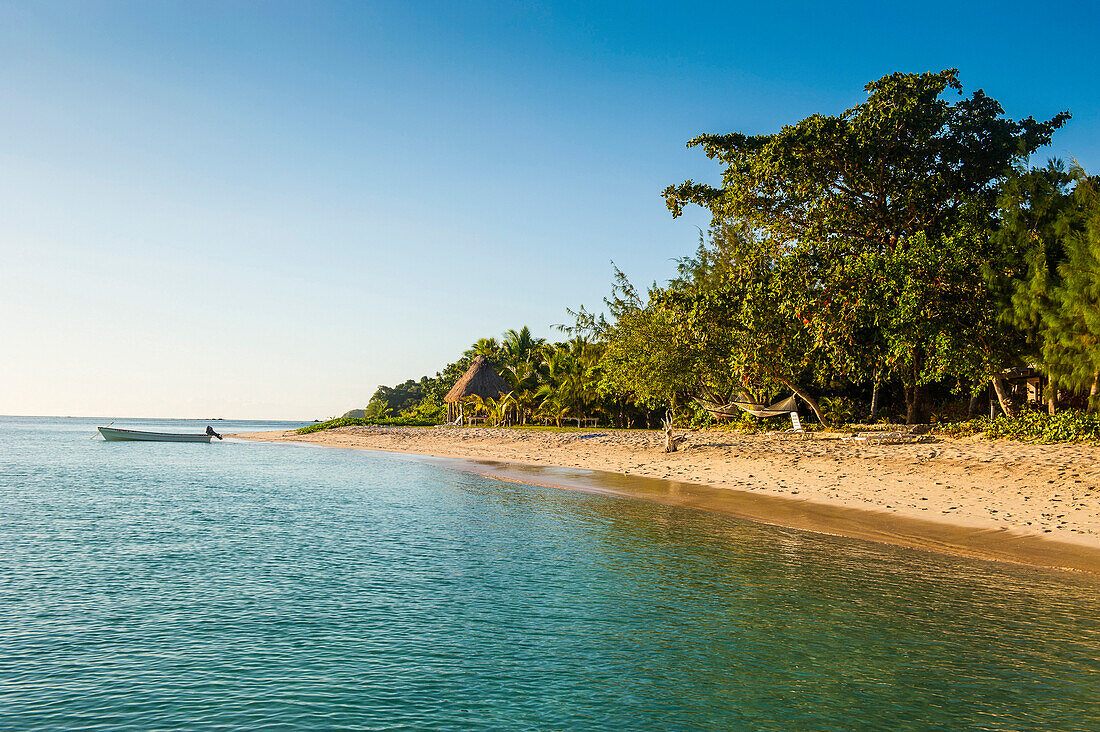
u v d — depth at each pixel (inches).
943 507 631.2
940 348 999.6
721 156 1240.2
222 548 539.8
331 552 522.0
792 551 507.8
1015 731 235.0
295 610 373.7
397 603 386.6
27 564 484.7
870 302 1026.7
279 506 786.8
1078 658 296.0
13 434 4345.5
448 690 270.7
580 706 256.8
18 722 242.4
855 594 393.1
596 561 484.1
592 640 326.0
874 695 263.4
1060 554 470.0
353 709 253.9
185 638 329.7
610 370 1589.6
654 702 259.6
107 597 398.9
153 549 537.3
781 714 249.8
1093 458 727.1
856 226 1155.9
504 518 670.5
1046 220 974.4
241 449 2271.2
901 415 1430.9
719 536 566.9
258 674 286.0
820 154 1106.1
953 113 1131.9
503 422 2564.0
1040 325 953.5
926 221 1151.6
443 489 932.6
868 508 658.8
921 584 411.2
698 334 1341.0
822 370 1190.3
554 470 1149.7
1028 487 658.8
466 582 430.0
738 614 361.4
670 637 328.5
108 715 248.5
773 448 1095.0
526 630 340.2
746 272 1242.0
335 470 1322.6
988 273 976.9
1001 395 1083.9
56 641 325.1
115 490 973.2
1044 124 1131.9
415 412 3737.7
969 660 295.6
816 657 302.0
